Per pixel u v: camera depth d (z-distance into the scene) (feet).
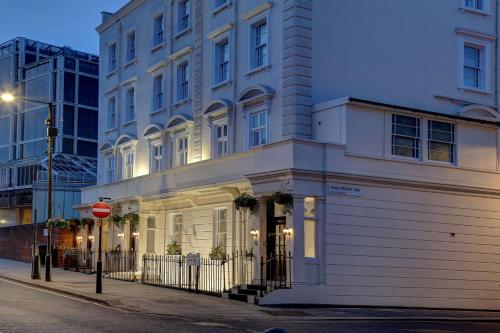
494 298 79.25
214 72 91.66
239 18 87.30
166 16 106.52
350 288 69.36
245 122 83.66
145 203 100.83
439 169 77.71
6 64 232.32
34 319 50.55
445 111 86.74
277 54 79.25
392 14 83.87
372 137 73.61
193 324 51.11
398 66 83.41
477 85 91.30
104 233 118.01
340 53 79.10
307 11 77.41
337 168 70.33
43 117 216.74
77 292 73.05
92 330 45.44
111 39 124.36
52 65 217.15
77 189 177.88
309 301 66.90
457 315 66.49
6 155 227.40
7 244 148.05
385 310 67.67
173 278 88.58
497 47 92.43
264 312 60.54
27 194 194.59
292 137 70.74
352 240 70.23
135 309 60.49
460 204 78.69
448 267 76.38
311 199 69.10
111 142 120.26
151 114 108.37
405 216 74.23
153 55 109.81
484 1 92.73
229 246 82.84
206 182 83.66
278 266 71.10
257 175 71.51
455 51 88.79
